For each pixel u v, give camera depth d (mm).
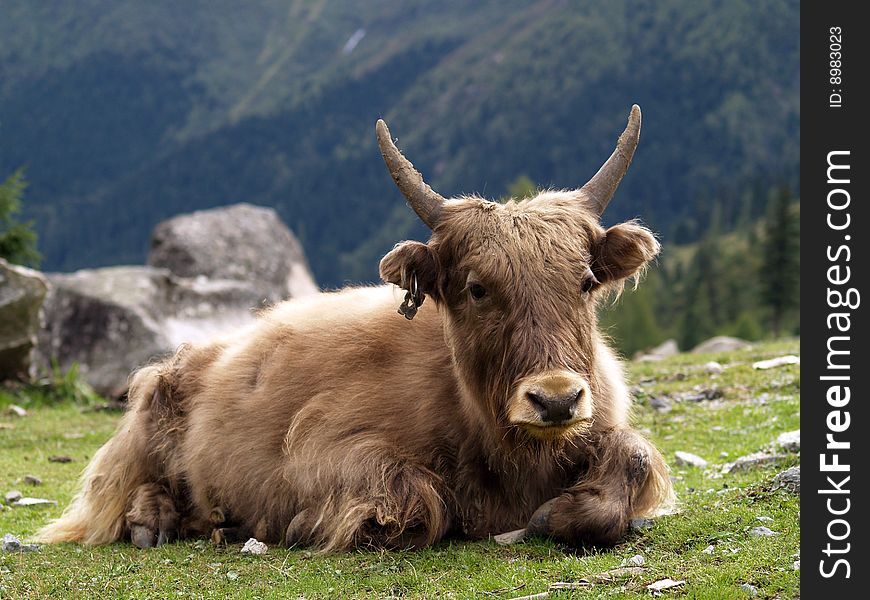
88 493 15469
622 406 13477
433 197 12242
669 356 36250
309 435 13023
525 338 11039
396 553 11914
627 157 12719
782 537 11180
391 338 13453
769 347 33562
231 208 50844
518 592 10117
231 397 14344
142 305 34281
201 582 11531
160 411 15258
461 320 11938
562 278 11242
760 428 20141
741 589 9555
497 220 11586
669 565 10531
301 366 13867
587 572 10578
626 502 11977
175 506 14867
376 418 12852
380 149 12398
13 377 31125
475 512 12609
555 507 12102
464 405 12469
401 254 11734
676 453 18078
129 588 11484
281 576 11422
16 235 35969
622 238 11961
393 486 12133
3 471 20891
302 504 12914
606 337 14625
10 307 29953
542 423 10547
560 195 12289
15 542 14258
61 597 11305
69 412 29188
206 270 47094
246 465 13789
